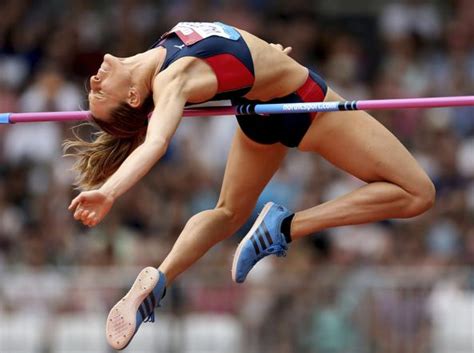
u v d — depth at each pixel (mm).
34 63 30453
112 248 25453
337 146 14750
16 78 30156
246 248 14766
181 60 14070
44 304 23266
